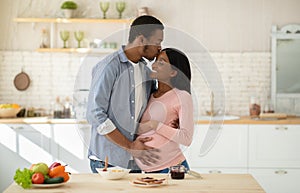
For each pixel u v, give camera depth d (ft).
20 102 22.15
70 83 22.13
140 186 10.03
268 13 22.00
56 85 22.13
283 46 21.99
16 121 19.86
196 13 22.06
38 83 22.13
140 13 21.50
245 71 22.13
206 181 10.57
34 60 22.11
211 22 22.07
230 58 22.12
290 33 21.89
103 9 21.49
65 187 10.05
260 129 19.89
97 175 11.26
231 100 22.17
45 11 22.08
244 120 19.86
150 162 8.61
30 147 19.97
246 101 22.15
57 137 19.93
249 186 10.07
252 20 22.06
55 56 22.09
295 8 21.95
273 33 21.90
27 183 9.85
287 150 19.88
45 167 10.23
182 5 22.00
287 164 19.92
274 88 22.02
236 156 19.89
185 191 9.67
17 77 22.03
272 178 19.95
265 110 21.35
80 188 9.98
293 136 19.88
